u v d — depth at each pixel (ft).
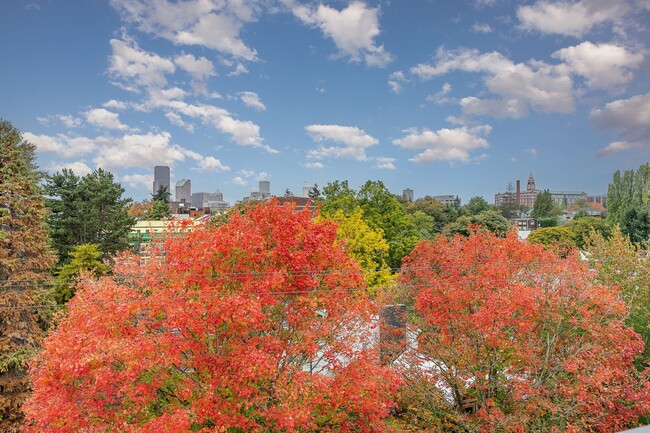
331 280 44.57
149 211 282.97
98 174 144.46
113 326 36.29
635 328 66.49
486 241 61.98
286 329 44.75
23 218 71.41
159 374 38.09
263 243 41.06
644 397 51.52
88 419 35.29
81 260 108.58
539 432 47.62
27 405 37.17
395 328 61.05
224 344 38.99
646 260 71.36
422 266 64.75
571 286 52.90
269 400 40.16
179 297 36.73
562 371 51.67
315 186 239.50
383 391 45.98
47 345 35.17
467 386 57.31
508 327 52.90
